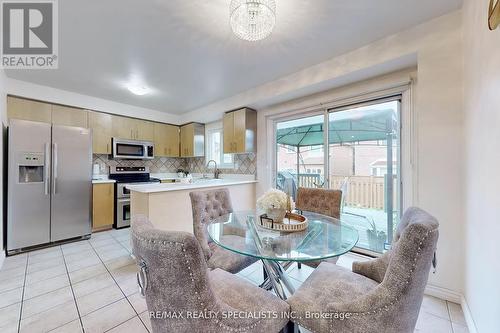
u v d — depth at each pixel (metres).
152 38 2.13
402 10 1.79
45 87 3.34
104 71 2.83
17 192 2.87
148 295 0.92
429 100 1.90
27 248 3.00
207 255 1.81
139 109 4.48
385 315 0.93
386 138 2.67
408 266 0.89
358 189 2.89
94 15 1.81
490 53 1.19
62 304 1.81
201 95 3.78
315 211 2.31
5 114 2.92
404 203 2.42
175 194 2.86
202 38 2.13
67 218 3.28
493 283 1.17
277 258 1.21
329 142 3.13
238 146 3.83
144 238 0.82
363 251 2.84
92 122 3.87
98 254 2.85
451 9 1.79
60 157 3.22
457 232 1.78
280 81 3.09
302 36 2.12
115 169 4.44
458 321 1.60
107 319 1.64
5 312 1.71
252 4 1.47
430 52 1.90
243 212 2.25
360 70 2.36
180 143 5.19
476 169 1.43
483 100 1.30
